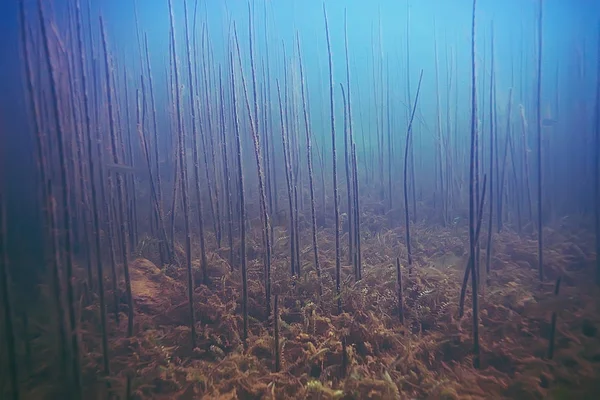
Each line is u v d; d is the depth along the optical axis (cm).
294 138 700
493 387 329
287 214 723
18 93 421
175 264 540
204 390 325
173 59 407
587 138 808
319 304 432
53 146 353
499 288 494
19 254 449
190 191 744
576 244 651
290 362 358
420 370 345
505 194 793
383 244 646
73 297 285
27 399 299
